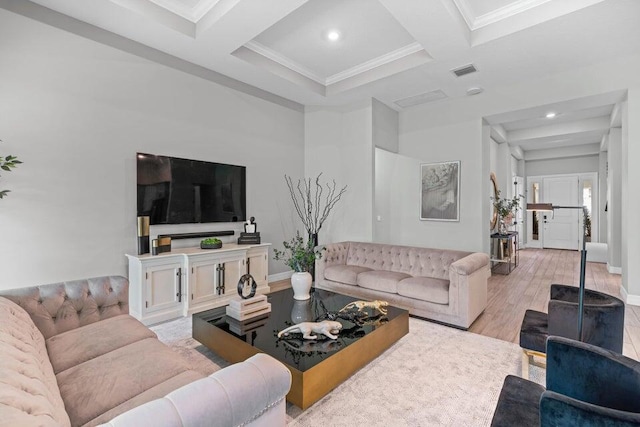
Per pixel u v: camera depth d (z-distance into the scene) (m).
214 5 3.19
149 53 3.73
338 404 1.99
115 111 3.47
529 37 3.35
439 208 5.50
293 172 5.61
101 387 1.45
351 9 3.26
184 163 4.05
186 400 0.94
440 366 2.45
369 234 5.26
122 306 2.47
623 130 4.23
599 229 8.77
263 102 5.07
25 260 2.93
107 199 3.42
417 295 3.42
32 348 1.43
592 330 2.01
